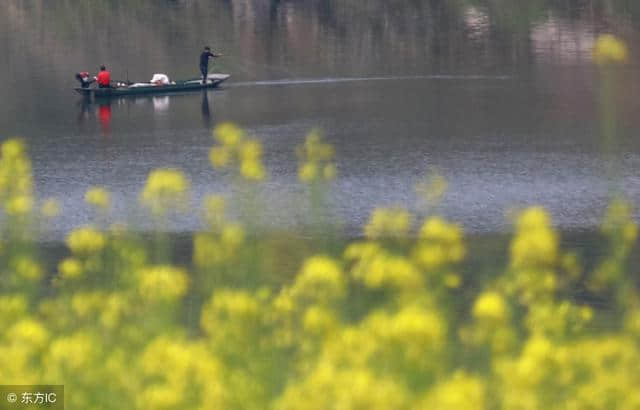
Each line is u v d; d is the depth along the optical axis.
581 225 86.06
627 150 113.00
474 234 81.75
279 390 30.05
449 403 25.20
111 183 106.50
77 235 45.94
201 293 47.28
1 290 46.72
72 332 36.75
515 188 99.94
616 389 28.91
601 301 53.94
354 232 83.50
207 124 142.12
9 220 50.06
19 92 171.50
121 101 162.62
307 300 33.41
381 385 25.41
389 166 111.00
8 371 29.78
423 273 36.28
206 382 28.59
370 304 34.81
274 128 137.75
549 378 28.72
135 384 29.81
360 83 174.75
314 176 60.81
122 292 40.19
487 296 31.02
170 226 79.38
